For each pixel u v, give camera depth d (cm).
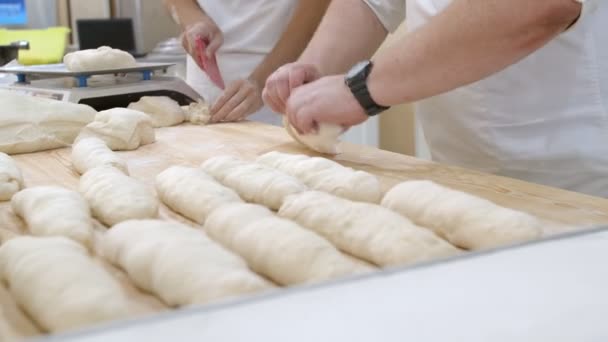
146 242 70
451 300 53
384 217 80
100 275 62
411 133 296
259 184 99
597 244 65
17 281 63
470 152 144
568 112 130
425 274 58
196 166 125
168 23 346
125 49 324
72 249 69
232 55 203
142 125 142
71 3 382
